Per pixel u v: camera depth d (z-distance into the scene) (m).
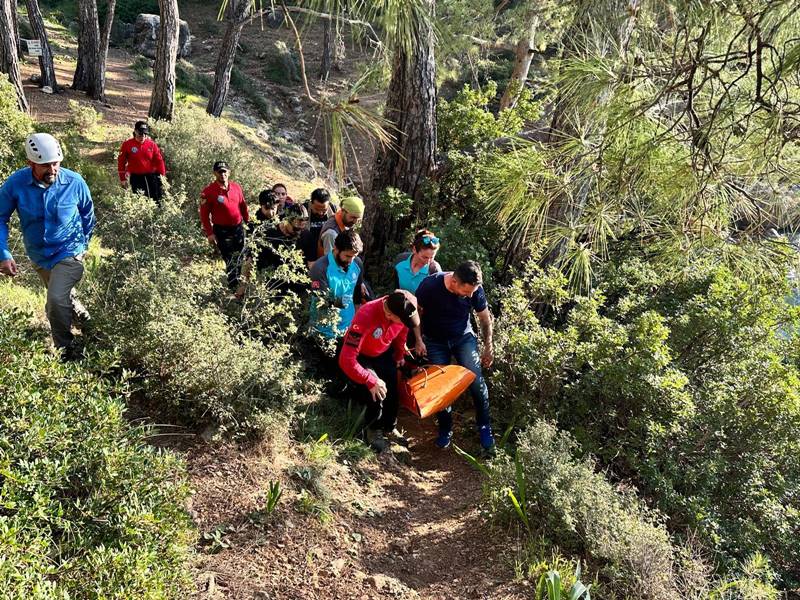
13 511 2.76
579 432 5.33
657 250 3.28
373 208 7.80
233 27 16.98
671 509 4.78
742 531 4.84
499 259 7.52
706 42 2.71
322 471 4.29
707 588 4.01
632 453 5.14
